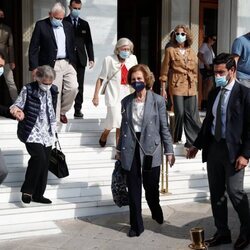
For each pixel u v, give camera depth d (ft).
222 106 16.03
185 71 23.76
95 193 20.83
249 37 22.91
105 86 22.70
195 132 24.12
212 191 16.78
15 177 20.72
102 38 29.96
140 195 17.81
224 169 16.40
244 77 22.77
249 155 15.62
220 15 31.01
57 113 23.44
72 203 19.76
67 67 23.54
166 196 21.39
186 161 23.76
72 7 26.23
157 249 16.63
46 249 16.56
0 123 23.08
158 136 17.75
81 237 17.71
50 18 23.15
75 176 21.68
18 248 16.61
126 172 17.70
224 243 16.93
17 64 33.06
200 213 20.34
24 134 18.65
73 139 23.67
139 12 38.32
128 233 18.01
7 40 27.63
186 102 24.08
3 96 33.37
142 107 17.57
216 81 15.93
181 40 23.61
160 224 18.99
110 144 24.12
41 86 18.61
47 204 19.43
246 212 16.25
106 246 16.89
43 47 22.89
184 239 17.51
